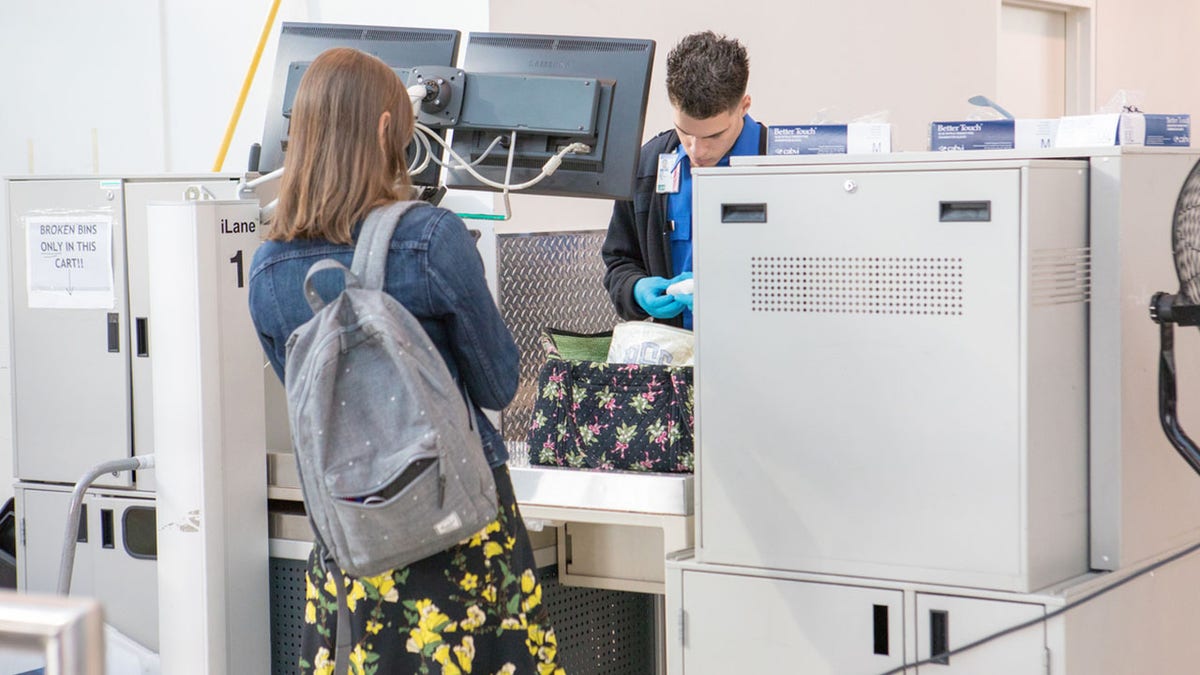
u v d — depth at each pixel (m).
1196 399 2.31
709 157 2.90
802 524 2.16
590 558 2.66
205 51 4.47
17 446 3.46
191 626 2.53
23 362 3.44
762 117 4.76
